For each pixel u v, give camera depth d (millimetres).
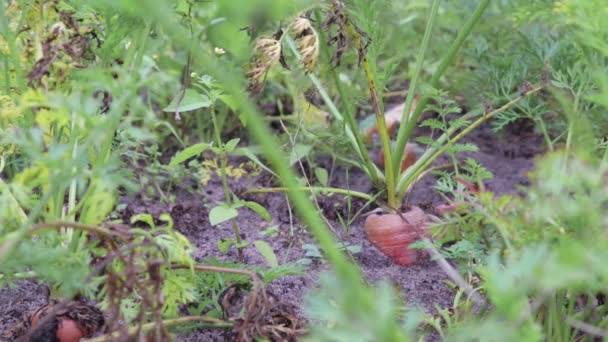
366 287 1892
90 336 1620
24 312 1828
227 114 3082
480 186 1544
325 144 2709
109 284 1347
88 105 1316
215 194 2662
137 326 1465
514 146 3053
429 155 2324
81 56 1784
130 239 1465
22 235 1302
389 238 2125
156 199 2584
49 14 1799
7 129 1774
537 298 1503
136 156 2436
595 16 1475
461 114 3262
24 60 1829
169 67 2877
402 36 3291
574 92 2014
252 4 1089
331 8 1928
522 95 2176
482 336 1128
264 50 1836
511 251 1347
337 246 2088
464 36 2211
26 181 1470
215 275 1747
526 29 2982
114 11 1726
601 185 1254
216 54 2311
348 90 2736
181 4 2145
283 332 1570
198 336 1739
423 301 1937
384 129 2195
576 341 1578
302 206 1070
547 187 1270
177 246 1455
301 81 2596
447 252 1893
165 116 2939
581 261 1047
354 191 2520
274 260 1896
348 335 1101
